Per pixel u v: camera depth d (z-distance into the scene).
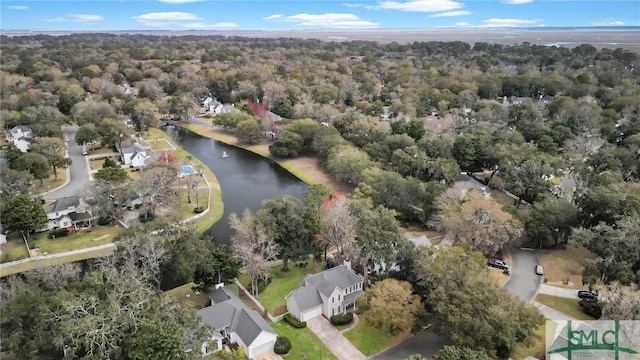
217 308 62.00
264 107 197.75
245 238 76.88
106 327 46.22
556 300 70.38
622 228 73.12
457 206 86.00
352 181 124.56
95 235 94.75
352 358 58.31
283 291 74.50
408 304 60.66
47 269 64.38
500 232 78.19
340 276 70.50
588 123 150.38
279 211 81.94
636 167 113.56
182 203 111.94
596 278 67.19
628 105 166.62
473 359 47.12
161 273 75.69
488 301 55.34
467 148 124.75
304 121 159.88
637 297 54.12
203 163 148.62
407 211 100.75
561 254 85.69
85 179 125.38
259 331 58.22
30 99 184.38
